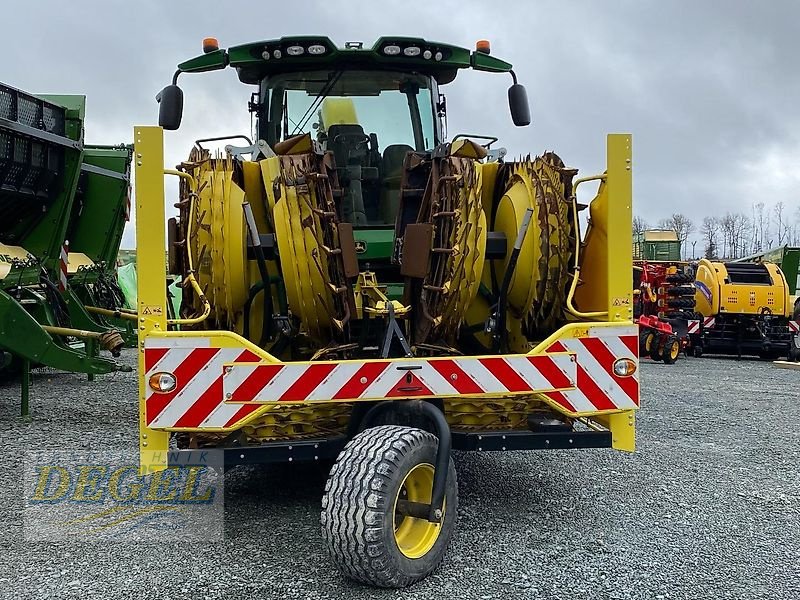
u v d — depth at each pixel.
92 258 11.13
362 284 4.18
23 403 6.99
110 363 7.39
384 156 5.32
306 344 4.46
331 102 5.32
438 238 4.04
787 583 3.40
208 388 3.52
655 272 15.21
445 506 3.55
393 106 5.38
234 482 4.93
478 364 3.74
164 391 3.51
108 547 3.78
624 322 3.99
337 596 3.21
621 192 4.01
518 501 4.58
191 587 3.29
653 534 4.03
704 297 16.19
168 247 4.09
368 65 5.34
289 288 3.98
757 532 4.09
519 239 4.33
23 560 3.61
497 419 4.10
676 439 6.52
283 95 5.36
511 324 4.90
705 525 4.19
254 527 4.06
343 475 3.24
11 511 4.36
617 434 4.06
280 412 3.80
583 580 3.40
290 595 3.22
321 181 3.87
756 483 5.08
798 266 18.73
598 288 4.32
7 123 7.85
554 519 4.25
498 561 3.61
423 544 3.44
